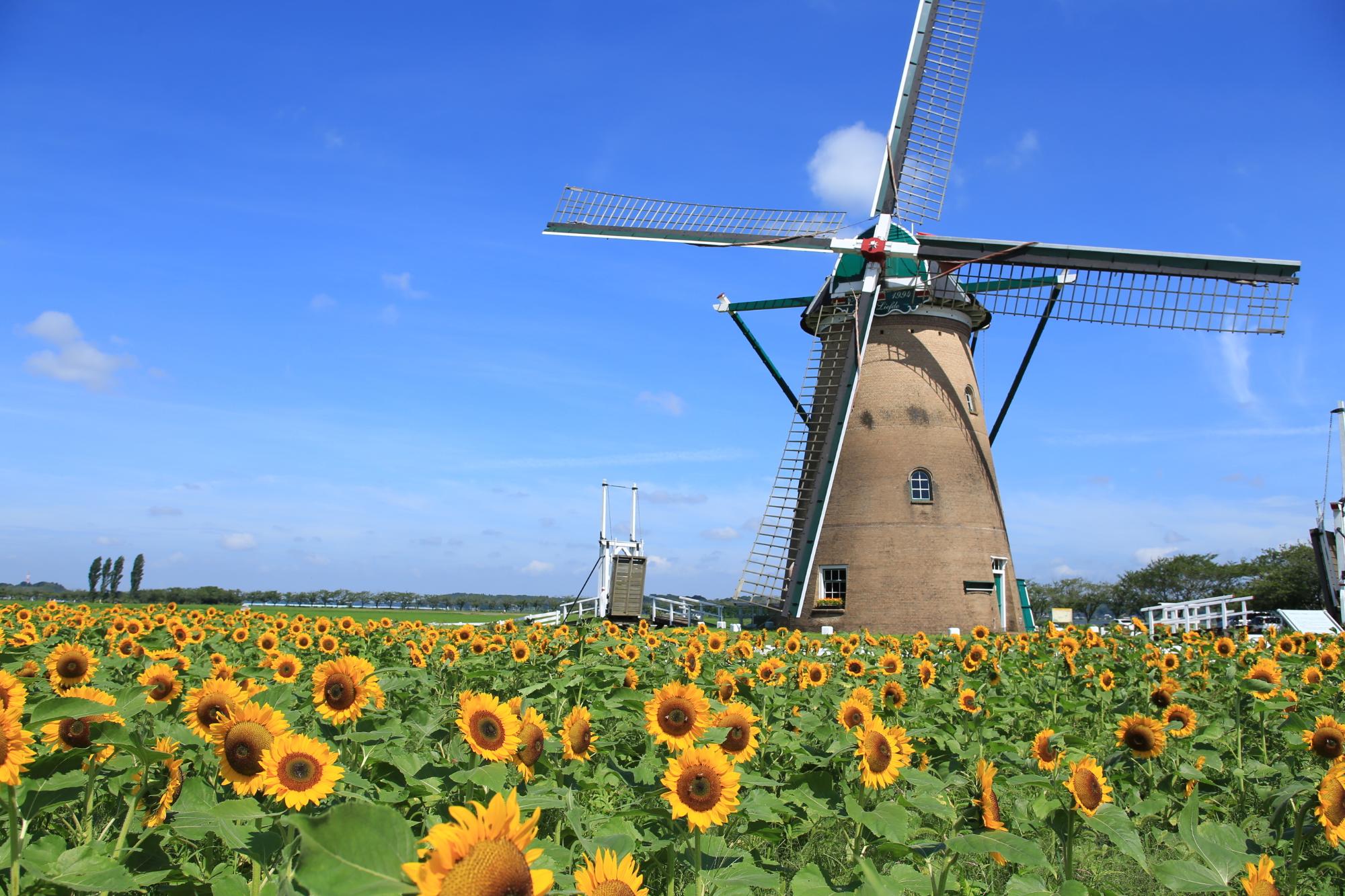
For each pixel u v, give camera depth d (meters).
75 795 5.84
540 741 6.75
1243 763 10.90
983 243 34.50
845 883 6.20
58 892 4.97
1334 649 16.23
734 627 34.91
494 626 21.39
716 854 6.08
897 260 36.00
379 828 3.24
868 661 18.84
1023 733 12.78
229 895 5.15
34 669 10.05
